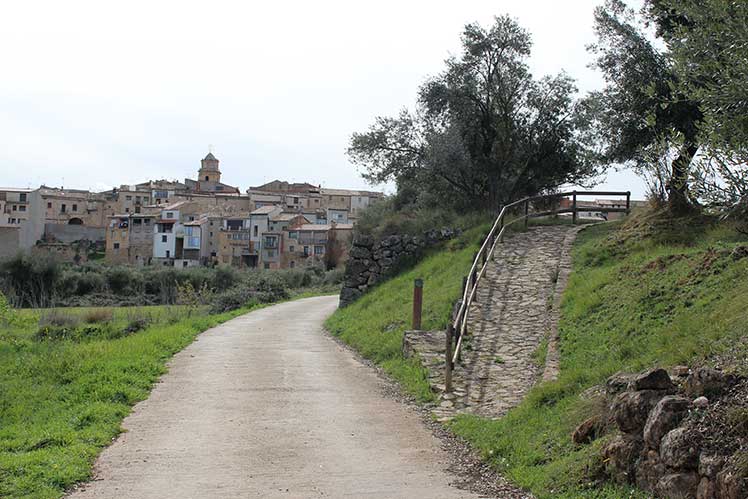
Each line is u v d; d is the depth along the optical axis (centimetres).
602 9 2233
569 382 983
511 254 2116
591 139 3022
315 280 6041
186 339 1977
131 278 5481
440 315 1734
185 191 12056
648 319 1142
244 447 900
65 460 805
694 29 703
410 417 1084
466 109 3147
